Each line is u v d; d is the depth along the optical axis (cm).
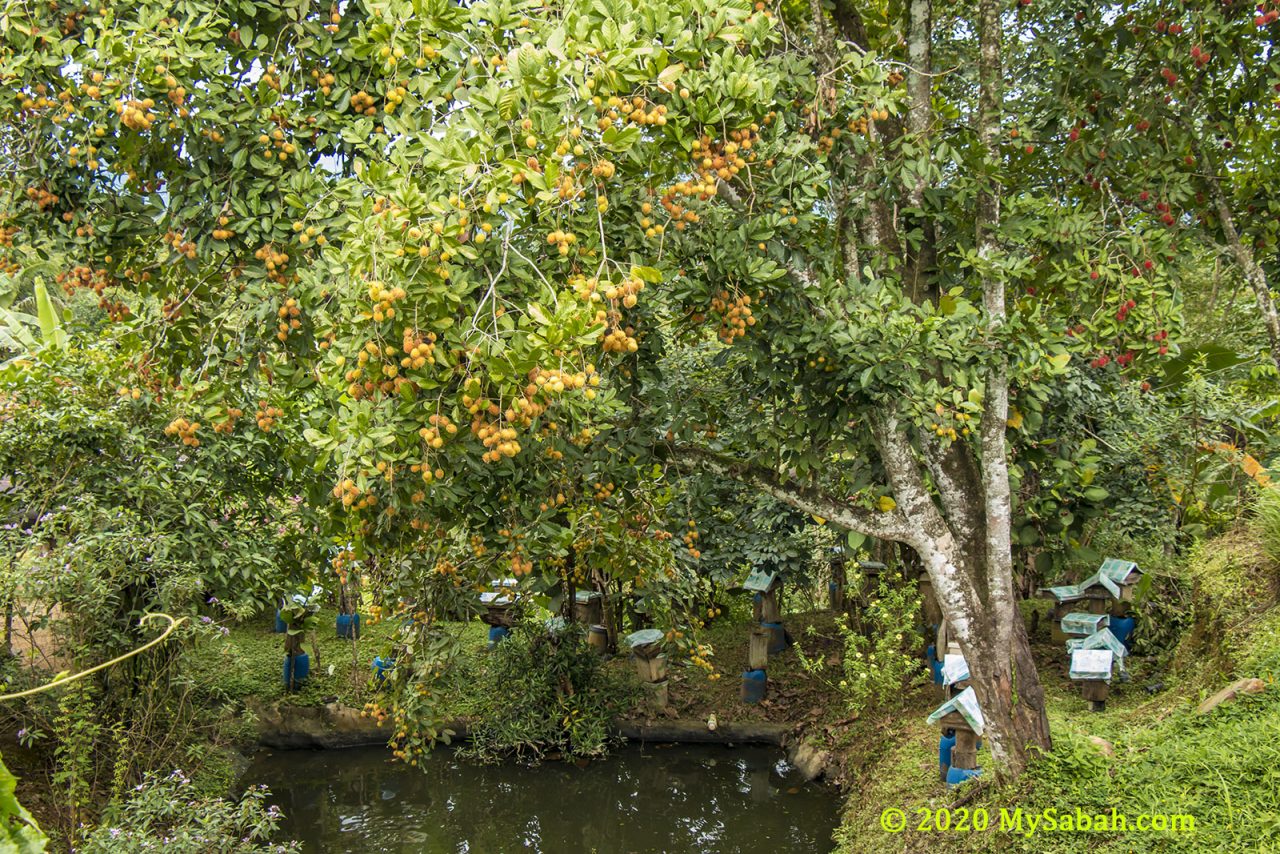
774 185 383
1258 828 364
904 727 685
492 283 276
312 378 389
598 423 423
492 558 485
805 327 400
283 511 717
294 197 347
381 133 361
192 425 393
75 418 547
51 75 367
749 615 1016
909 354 389
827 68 437
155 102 349
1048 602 904
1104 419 711
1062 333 422
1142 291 439
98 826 529
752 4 370
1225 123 524
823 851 622
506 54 296
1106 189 505
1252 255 575
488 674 805
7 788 151
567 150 271
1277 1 441
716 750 794
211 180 367
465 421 302
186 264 385
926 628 870
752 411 491
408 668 555
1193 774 413
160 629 550
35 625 539
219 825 497
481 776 768
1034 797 443
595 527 450
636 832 676
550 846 662
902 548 866
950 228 498
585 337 262
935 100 568
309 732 805
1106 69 478
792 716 802
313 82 396
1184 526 731
